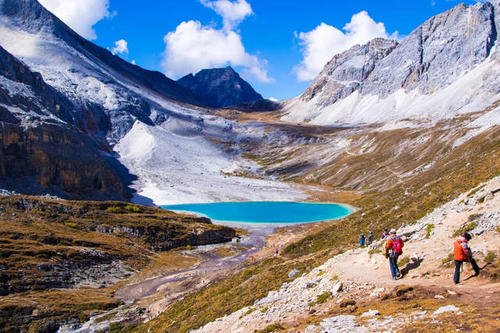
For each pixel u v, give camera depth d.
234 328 22.97
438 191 48.94
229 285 48.25
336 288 20.95
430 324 13.03
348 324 15.37
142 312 54.31
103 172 175.62
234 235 120.06
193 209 174.12
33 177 140.75
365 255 25.56
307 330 16.28
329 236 64.25
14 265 64.56
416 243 23.70
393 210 56.19
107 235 94.81
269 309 23.42
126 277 76.00
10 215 88.44
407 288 17.39
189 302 47.59
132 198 185.75
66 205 103.31
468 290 15.68
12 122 145.50
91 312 56.03
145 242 96.50
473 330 11.70
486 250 18.39
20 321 50.88
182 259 90.50
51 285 64.62
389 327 13.84
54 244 78.69
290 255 60.84
